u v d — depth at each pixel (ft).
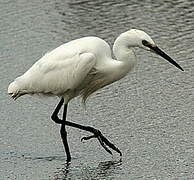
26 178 44.88
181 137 50.01
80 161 47.34
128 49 47.88
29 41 72.64
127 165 46.29
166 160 46.62
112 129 52.16
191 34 72.64
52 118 49.29
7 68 65.87
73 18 79.66
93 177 44.73
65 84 48.24
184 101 56.75
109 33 73.92
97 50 47.93
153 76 62.69
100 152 48.73
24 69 65.41
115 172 45.32
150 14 79.82
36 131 52.49
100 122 53.62
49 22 78.43
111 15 80.12
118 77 48.60
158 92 59.06
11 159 47.80
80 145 50.01
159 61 66.18
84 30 75.41
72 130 52.60
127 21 77.66
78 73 47.78
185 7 82.17
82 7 83.87
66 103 49.37
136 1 85.51
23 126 53.47
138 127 52.24
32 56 68.49
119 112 55.31
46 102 58.08
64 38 73.15
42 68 48.47
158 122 52.90
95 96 58.80
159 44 70.03
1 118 55.06
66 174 45.37
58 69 48.08
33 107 57.16
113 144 49.19
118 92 59.52
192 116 53.62
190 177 44.01
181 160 46.50
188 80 61.21
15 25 77.41
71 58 47.91
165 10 81.20
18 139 51.13
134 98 58.03
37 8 83.30
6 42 72.59
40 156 48.32
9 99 58.90
